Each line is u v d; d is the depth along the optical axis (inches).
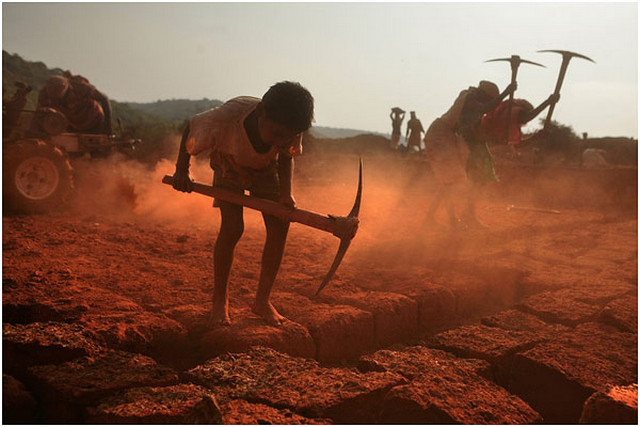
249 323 133.5
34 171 320.8
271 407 97.7
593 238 284.4
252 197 129.2
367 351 144.6
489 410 100.7
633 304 161.0
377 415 102.3
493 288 193.5
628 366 120.9
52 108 372.8
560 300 167.6
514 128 270.8
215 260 135.9
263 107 117.2
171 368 115.9
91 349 114.8
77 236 245.0
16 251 201.9
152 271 185.0
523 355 123.6
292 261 210.5
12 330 118.7
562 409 115.2
